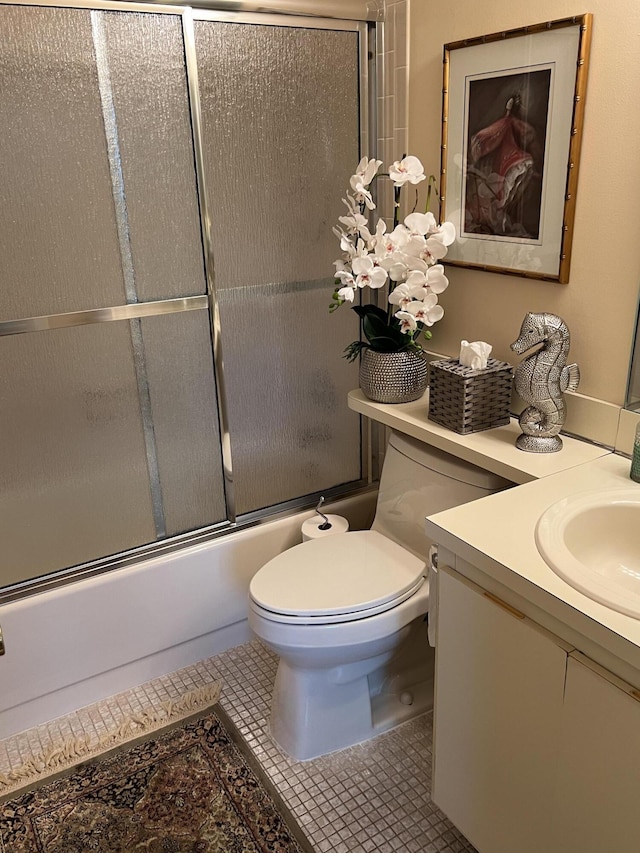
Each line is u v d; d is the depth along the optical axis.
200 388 2.02
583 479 1.46
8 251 1.65
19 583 1.90
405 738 1.91
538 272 1.66
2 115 1.57
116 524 2.00
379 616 1.68
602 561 1.37
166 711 2.03
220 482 2.14
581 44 1.43
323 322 2.19
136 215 1.79
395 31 1.94
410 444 1.91
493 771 1.37
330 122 2.03
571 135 1.50
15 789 1.79
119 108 1.70
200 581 2.14
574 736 1.15
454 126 1.80
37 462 1.82
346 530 2.15
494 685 1.30
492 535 1.28
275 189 1.98
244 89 1.86
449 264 1.92
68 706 2.04
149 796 1.76
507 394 1.74
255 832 1.66
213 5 1.75
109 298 1.81
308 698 1.81
